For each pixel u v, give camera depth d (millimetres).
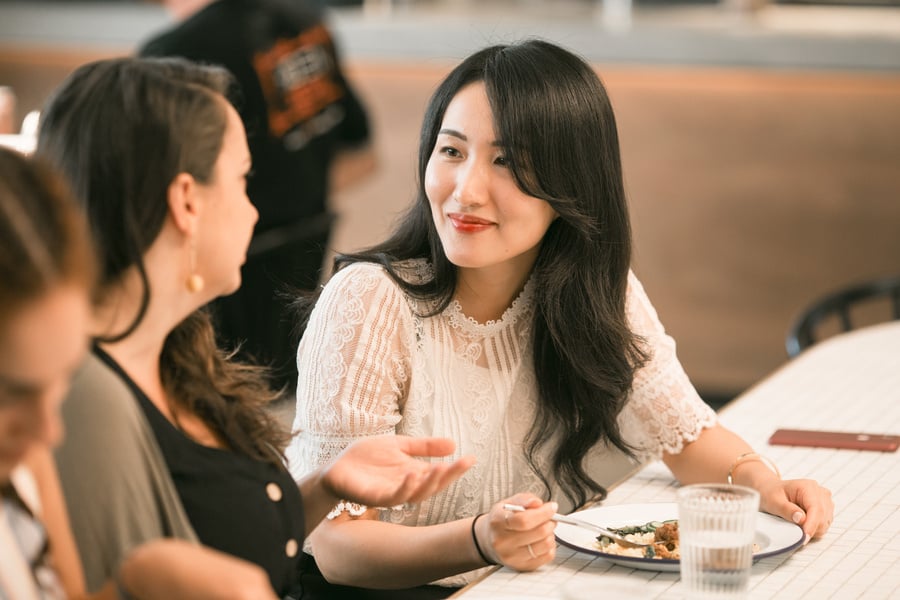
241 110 4145
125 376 1527
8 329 1036
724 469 2273
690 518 1569
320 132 4410
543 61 2105
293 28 4297
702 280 6180
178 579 1304
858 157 5867
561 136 2088
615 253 2227
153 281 1519
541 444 2309
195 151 1508
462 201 2082
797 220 5996
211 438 1683
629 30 6035
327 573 2098
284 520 1701
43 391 1076
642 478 2379
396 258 2287
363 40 6336
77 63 6641
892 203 5855
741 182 6039
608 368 2252
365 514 2105
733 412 2758
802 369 3146
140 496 1467
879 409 2754
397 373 2203
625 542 1898
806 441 2484
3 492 1368
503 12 6523
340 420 2115
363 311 2170
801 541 1874
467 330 2270
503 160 2076
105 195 1459
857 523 2035
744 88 5945
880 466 2348
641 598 1556
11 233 1046
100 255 1466
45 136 1490
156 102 1485
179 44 4117
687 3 6539
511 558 1830
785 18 6285
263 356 4113
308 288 2623
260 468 1691
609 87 6113
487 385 2279
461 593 1747
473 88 2111
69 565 1444
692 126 6051
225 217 1555
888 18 6203
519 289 2291
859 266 5949
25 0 6824
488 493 2307
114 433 1451
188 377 1660
